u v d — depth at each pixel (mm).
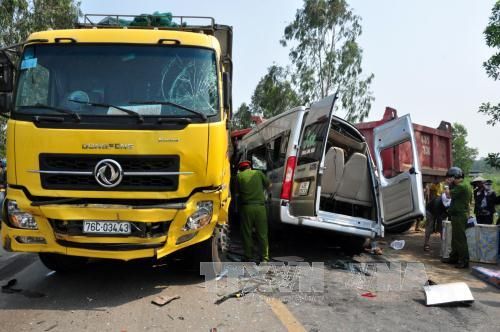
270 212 7484
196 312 4684
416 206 6984
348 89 31141
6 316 4535
